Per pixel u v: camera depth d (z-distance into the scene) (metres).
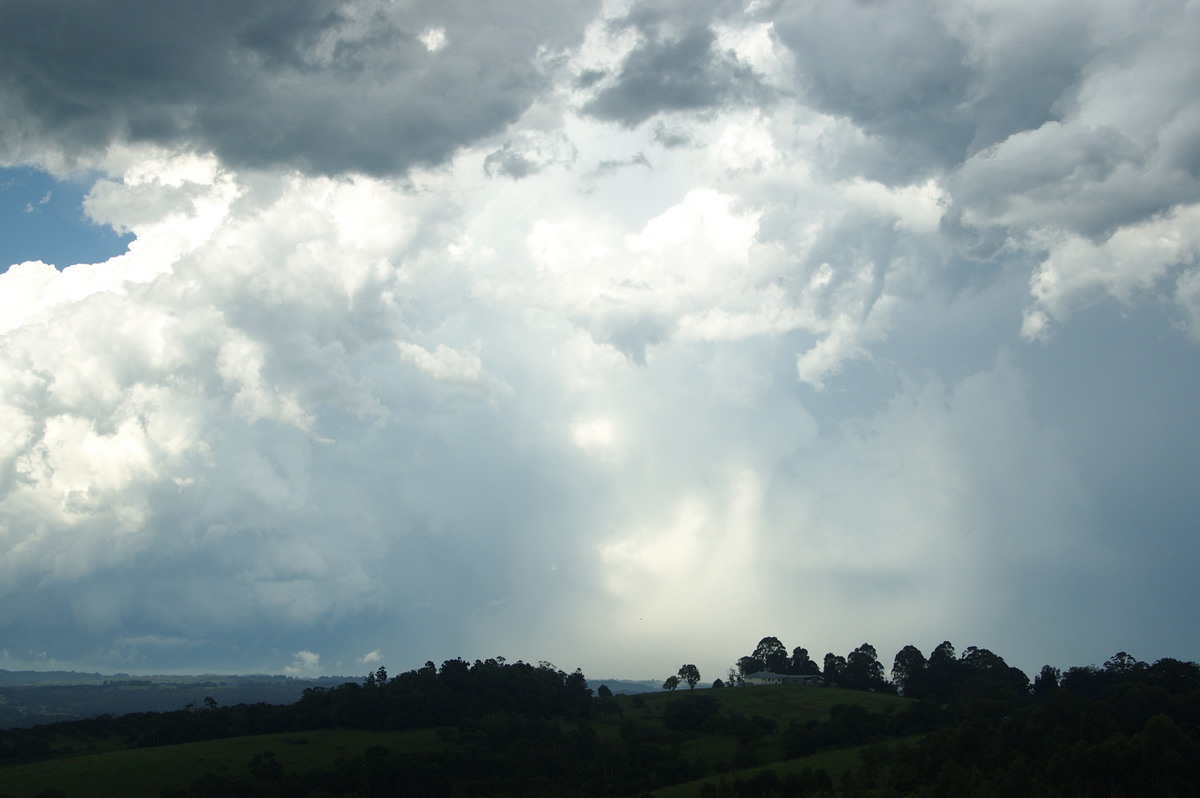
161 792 173.12
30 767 193.62
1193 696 175.50
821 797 154.88
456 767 195.38
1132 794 133.12
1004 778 142.88
